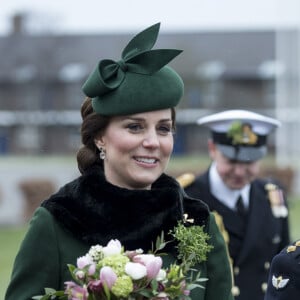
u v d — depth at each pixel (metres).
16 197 40.38
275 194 11.34
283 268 6.65
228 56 112.31
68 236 6.45
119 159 6.48
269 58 112.81
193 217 6.72
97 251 5.93
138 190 6.43
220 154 11.07
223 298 6.69
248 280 10.93
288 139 59.31
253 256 10.98
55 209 6.45
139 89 6.36
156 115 6.43
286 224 11.34
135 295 5.83
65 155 92.31
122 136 6.44
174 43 113.44
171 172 44.88
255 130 11.12
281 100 60.19
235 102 109.25
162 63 6.35
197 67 107.62
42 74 102.19
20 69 102.50
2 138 101.81
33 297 6.14
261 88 110.50
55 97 103.12
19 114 101.56
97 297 5.84
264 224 11.11
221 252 6.79
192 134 104.19
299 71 59.91
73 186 6.56
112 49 111.75
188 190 11.14
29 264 6.38
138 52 6.47
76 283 6.01
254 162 11.03
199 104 105.62
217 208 11.04
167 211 6.47
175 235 6.44
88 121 6.61
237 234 10.99
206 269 6.69
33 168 42.03
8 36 104.62
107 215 6.41
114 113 6.41
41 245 6.40
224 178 11.03
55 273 6.41
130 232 6.39
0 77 102.44
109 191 6.42
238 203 11.12
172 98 6.43
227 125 11.09
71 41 109.94
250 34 115.69
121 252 5.99
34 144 101.69
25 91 102.50
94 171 6.51
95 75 6.42
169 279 5.95
